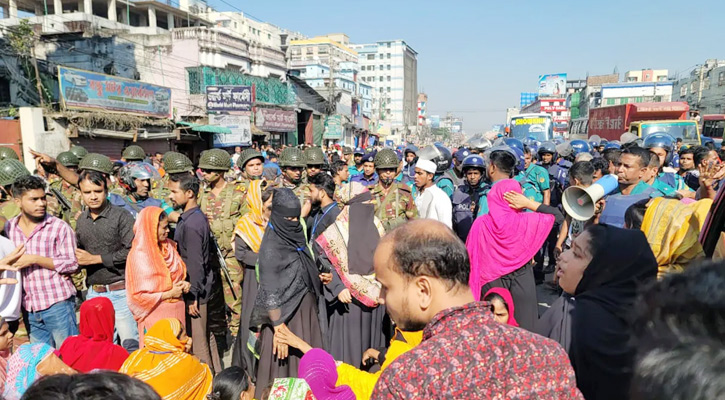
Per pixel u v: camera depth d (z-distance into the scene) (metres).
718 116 24.39
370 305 3.57
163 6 42.62
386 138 74.06
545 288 6.87
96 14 42.19
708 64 47.97
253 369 4.05
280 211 3.35
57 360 2.78
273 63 33.81
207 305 4.37
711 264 0.91
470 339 1.30
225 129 22.83
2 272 3.65
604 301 1.89
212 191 5.58
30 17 33.75
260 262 3.38
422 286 1.44
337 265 3.62
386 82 121.44
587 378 1.83
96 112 15.98
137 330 4.19
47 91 19.69
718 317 0.82
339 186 6.96
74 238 4.01
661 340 0.88
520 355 1.28
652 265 1.94
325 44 88.88
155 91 19.36
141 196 5.37
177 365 2.88
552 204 8.57
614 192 4.54
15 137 14.03
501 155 4.13
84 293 6.40
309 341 3.48
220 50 28.17
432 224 1.52
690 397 0.77
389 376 1.31
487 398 1.23
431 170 5.15
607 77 83.69
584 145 11.45
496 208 3.93
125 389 1.19
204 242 4.22
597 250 1.96
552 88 95.75
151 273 3.64
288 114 31.41
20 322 3.93
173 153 5.27
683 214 2.51
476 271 4.01
